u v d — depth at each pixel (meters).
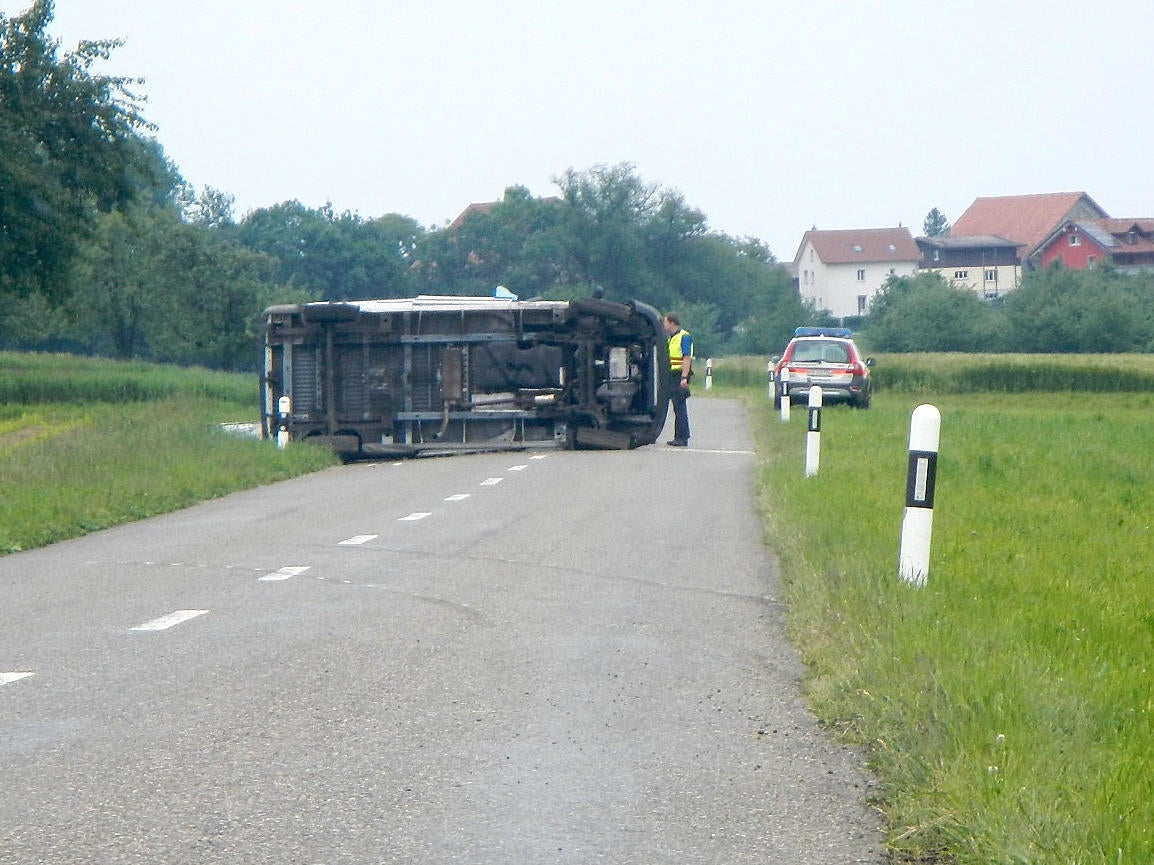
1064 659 20.23
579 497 46.50
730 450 68.88
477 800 14.84
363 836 13.73
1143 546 33.03
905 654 19.56
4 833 13.79
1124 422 85.75
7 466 54.91
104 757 16.42
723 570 30.58
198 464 57.09
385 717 18.25
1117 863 12.01
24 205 126.94
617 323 71.56
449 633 23.77
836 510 37.41
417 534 37.44
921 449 25.42
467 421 70.06
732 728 17.70
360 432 70.06
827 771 15.85
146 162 134.62
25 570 32.94
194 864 12.94
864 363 103.69
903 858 13.09
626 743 17.03
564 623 24.59
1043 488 45.50
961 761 14.73
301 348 70.44
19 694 19.58
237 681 20.28
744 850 13.35
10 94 127.19
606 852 13.29
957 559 29.69
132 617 25.73
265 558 33.44
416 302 70.88
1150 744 15.87
